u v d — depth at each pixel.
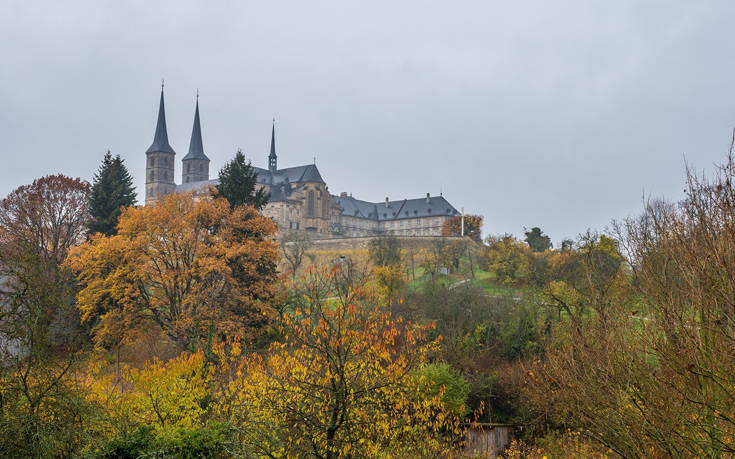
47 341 19.83
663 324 13.85
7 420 17.41
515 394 38.88
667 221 15.87
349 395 18.30
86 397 20.50
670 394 13.88
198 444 17.38
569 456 21.58
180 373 23.05
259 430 18.39
